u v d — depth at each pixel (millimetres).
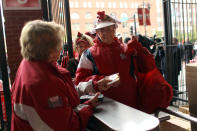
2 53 2211
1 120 2336
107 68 1657
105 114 1132
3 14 2336
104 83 1422
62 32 1087
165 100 1552
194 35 4445
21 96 956
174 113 1449
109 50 1699
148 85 1605
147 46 2215
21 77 997
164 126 2230
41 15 2465
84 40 2623
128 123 993
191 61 4301
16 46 2418
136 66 1724
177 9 4191
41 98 916
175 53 4215
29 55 1024
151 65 1644
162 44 4426
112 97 1658
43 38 997
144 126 951
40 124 922
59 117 938
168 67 4195
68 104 1024
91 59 1700
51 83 953
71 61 2648
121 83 1661
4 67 2232
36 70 972
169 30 4129
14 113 1027
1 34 2197
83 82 1490
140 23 5566
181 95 4551
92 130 1195
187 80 1553
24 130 991
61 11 2980
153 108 1591
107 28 1672
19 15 2385
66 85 1074
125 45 1783
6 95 2254
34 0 2418
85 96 1407
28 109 938
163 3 4070
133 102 1691
